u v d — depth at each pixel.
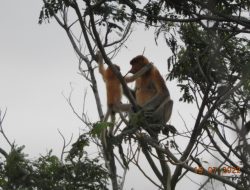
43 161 15.27
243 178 14.12
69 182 15.24
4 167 14.84
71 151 15.65
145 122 16.61
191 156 14.95
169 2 15.58
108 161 16.27
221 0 15.37
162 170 16.48
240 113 13.00
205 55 16.17
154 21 16.25
